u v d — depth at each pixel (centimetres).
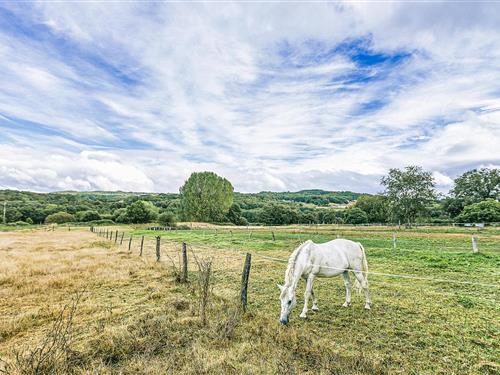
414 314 683
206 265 690
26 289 864
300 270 636
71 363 433
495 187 6006
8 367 408
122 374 409
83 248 2031
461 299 780
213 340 507
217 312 634
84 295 824
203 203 6775
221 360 441
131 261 1370
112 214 8169
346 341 538
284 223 7288
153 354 465
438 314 680
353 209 6675
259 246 2088
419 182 4616
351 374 403
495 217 4444
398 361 461
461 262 1286
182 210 7081
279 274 1146
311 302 795
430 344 528
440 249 1756
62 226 5997
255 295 846
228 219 7350
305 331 574
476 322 629
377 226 4656
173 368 424
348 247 752
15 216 7019
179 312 643
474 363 460
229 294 823
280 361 432
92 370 413
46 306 723
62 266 1216
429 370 437
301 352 475
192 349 475
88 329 570
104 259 1425
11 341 536
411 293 855
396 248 1848
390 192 4800
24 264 1278
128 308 698
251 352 471
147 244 2366
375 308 728
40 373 388
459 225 4234
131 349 485
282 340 516
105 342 496
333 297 835
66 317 643
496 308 711
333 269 702
